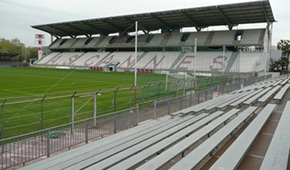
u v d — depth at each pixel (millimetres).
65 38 73500
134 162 4223
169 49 51531
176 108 11859
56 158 5445
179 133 6031
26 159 6227
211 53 46406
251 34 46406
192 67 44250
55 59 67125
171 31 55781
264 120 6652
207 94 14328
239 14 40938
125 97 18156
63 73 44562
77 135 8109
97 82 30141
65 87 24688
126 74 44094
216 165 3818
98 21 52438
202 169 4434
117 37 61656
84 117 12047
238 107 10336
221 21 46281
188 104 12664
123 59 56094
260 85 18375
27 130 9609
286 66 60562
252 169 4289
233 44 45750
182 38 52312
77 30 64312
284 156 4070
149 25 53250
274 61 60312
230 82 23453
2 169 5527
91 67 57375
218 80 22266
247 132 5512
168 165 4738
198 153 4387
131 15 46062
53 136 6875
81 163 4578
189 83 19578
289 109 7965
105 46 62031
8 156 6488
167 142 5348
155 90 18859
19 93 20062
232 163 3896
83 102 16109
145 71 48875
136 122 9852
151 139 5809
